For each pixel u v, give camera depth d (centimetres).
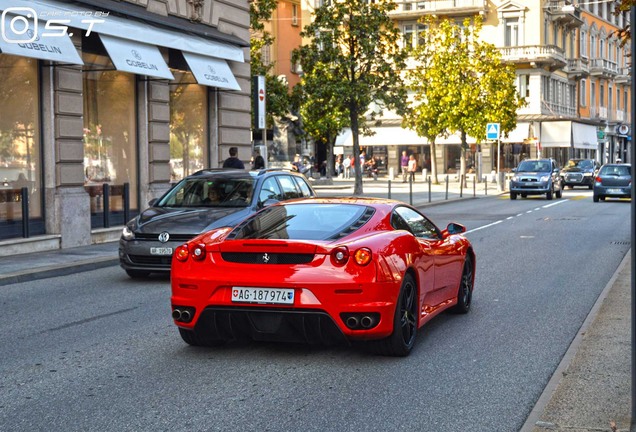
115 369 704
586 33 7481
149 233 1234
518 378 673
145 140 2044
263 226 764
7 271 1307
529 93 6228
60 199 1702
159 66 1962
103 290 1181
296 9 6322
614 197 3616
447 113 4653
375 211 789
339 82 3491
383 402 602
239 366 711
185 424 550
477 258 1535
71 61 1595
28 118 1656
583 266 1419
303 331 699
